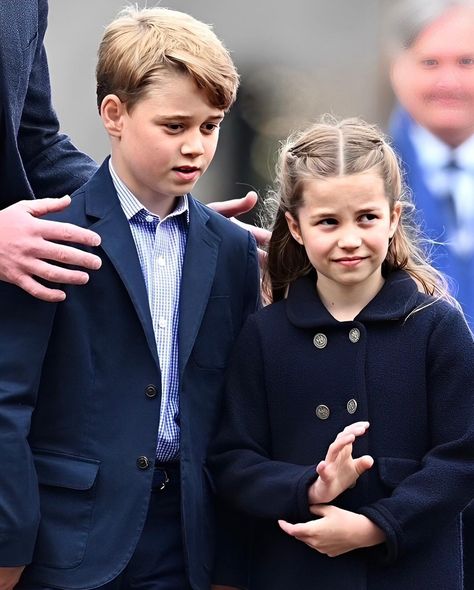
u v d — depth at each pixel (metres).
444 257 19.72
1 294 11.62
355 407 11.53
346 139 11.63
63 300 11.48
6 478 11.23
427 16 20.00
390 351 11.62
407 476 11.40
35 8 12.84
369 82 24.36
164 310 11.94
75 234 11.24
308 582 11.56
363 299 11.84
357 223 11.49
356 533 11.13
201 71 11.32
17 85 12.47
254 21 26.94
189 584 11.72
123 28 11.80
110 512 11.45
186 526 11.62
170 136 11.44
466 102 19.89
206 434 11.97
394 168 11.74
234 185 27.66
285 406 11.81
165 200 12.09
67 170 14.01
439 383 11.53
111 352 11.65
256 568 11.98
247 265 12.47
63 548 11.38
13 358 11.44
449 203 19.88
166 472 11.87
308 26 26.30
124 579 11.72
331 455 10.89
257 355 11.98
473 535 12.95
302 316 11.84
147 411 11.62
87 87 27.05
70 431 11.56
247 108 27.16
